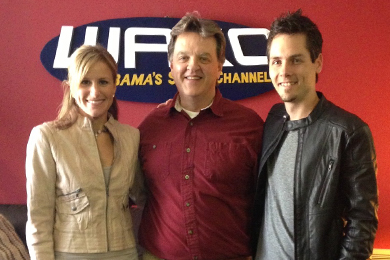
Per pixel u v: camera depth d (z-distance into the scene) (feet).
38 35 8.29
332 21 8.28
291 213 4.63
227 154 5.44
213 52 5.51
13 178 8.45
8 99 8.39
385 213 8.40
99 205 5.02
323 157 4.55
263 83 8.30
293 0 8.26
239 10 8.30
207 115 5.68
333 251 4.55
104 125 5.38
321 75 8.38
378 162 8.39
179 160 5.47
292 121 4.84
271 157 5.07
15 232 7.30
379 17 8.22
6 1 8.26
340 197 4.61
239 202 5.51
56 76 8.21
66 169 4.96
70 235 4.93
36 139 4.99
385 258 8.18
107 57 5.18
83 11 8.29
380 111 8.35
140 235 5.90
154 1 8.30
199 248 5.26
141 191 6.06
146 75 8.31
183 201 5.33
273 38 4.73
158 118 5.90
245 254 5.50
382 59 8.29
